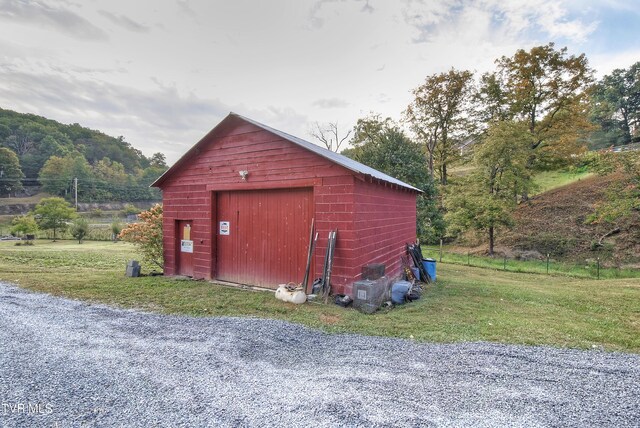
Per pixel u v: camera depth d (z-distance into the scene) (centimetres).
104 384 309
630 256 1507
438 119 2583
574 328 518
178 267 952
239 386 310
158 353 387
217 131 851
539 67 2191
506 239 1959
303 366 360
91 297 664
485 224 1720
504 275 1271
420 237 1981
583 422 257
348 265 650
